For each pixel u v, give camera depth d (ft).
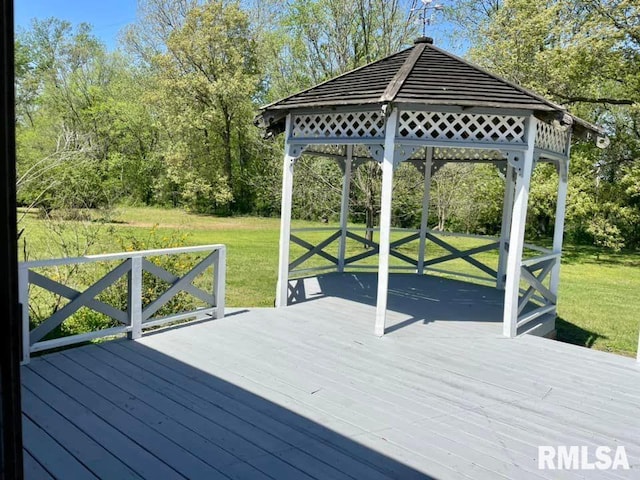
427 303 21.30
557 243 20.11
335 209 47.29
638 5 41.70
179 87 78.38
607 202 48.60
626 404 11.91
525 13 47.11
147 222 65.62
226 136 83.56
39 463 8.35
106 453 8.73
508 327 16.89
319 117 18.11
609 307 30.45
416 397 11.80
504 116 16.03
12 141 2.25
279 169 52.03
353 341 15.83
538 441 9.93
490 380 13.08
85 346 14.43
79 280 19.48
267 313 18.80
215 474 8.21
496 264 44.04
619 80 47.14
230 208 85.56
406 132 16.20
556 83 45.75
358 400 11.46
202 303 21.62
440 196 51.37
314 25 43.75
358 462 8.79
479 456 9.23
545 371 13.89
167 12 85.51
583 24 44.98
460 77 17.25
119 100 86.63
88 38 86.63
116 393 11.25
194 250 16.63
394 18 40.45
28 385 11.50
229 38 80.33
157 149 89.15
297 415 10.53
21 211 22.59
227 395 11.39
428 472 8.58
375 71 18.93
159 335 15.67
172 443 9.16
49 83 79.41
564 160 19.40
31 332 12.96
